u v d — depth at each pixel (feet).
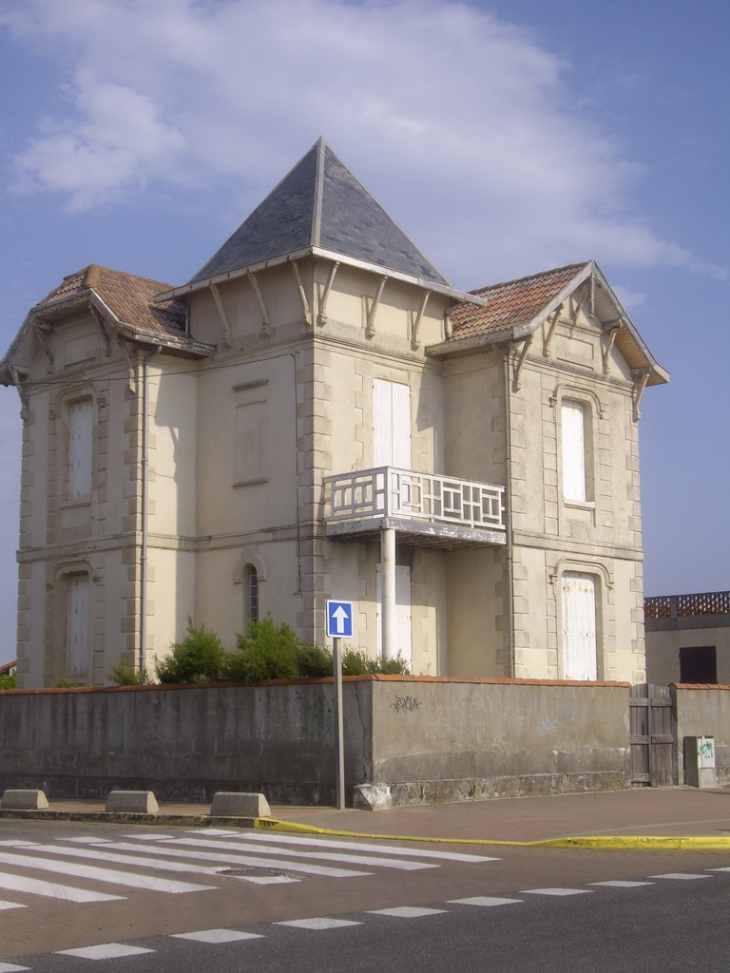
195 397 86.02
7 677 107.14
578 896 34.42
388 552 74.43
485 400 85.87
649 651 120.88
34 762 73.67
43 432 89.81
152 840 48.91
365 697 57.77
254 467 81.66
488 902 33.50
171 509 83.41
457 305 89.45
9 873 39.22
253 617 81.00
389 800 57.06
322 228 81.61
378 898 34.60
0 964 26.55
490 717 63.00
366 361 82.64
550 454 87.45
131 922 31.42
